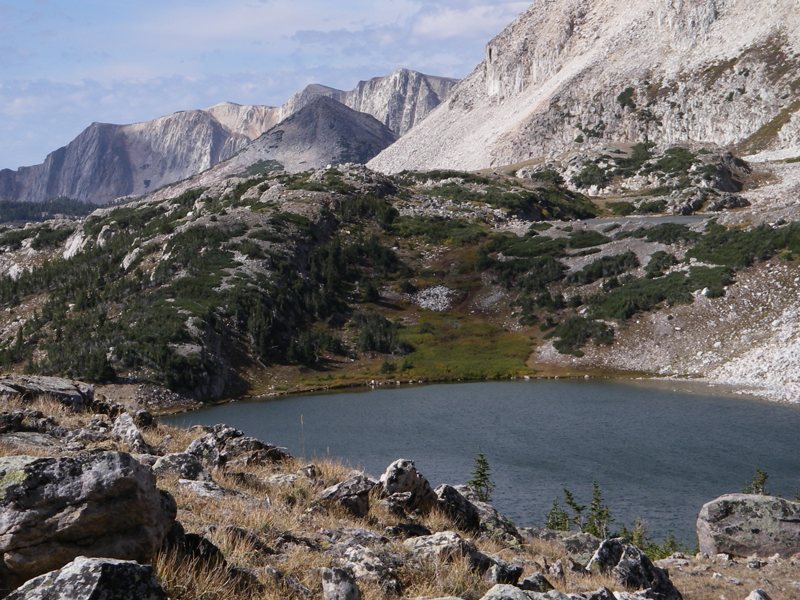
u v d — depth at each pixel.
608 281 111.69
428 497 15.95
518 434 58.75
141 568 5.75
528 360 99.62
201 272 119.25
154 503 7.43
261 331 106.50
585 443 54.28
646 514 36.12
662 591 14.84
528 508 38.03
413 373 97.75
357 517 13.59
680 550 28.78
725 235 109.75
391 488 15.45
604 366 92.62
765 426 57.34
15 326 116.69
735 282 97.81
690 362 87.31
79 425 16.23
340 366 105.06
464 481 44.31
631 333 97.12
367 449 55.19
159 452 15.87
